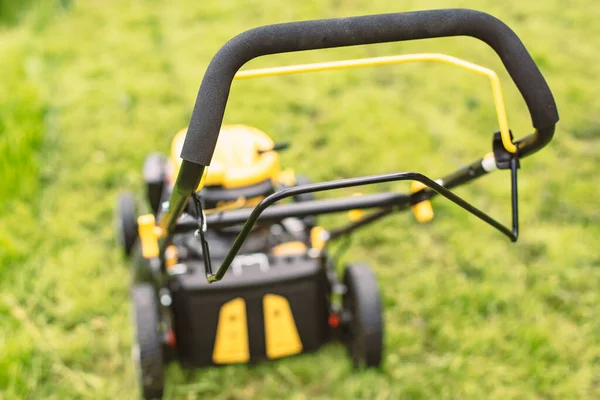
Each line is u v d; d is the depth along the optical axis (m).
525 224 3.15
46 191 3.35
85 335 2.67
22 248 2.95
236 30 5.22
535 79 1.86
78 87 4.20
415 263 2.98
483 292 2.79
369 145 3.64
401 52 4.84
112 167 3.48
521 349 2.61
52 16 5.48
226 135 2.56
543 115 1.87
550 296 2.83
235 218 2.15
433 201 3.24
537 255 3.02
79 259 2.95
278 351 2.48
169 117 3.88
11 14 5.34
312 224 2.66
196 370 2.60
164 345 2.48
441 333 2.68
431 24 1.84
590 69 4.45
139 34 5.18
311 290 2.46
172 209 2.01
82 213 3.19
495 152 1.98
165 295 2.47
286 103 4.04
